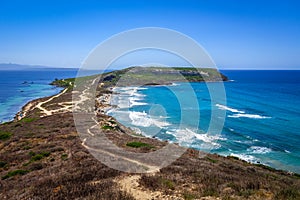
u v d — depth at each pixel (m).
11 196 10.39
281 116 54.19
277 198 9.23
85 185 10.45
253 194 9.55
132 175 12.52
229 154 30.67
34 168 15.87
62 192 9.70
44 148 21.23
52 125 33.56
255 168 22.19
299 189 10.73
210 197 9.05
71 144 21.58
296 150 32.38
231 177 12.41
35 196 9.62
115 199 8.66
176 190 10.01
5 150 23.05
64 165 15.35
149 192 9.73
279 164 27.80
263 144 34.81
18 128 34.53
